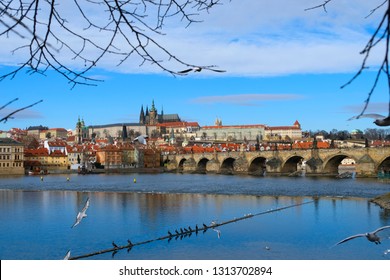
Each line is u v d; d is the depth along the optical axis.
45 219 82.69
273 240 61.41
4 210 96.94
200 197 122.62
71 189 156.62
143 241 61.78
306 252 54.53
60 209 97.75
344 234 64.44
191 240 61.91
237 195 126.81
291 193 129.88
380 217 79.94
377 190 133.88
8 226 75.00
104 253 55.59
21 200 118.81
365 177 192.00
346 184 159.12
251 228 70.31
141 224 75.62
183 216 84.88
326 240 60.78
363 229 68.12
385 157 188.38
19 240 63.50
